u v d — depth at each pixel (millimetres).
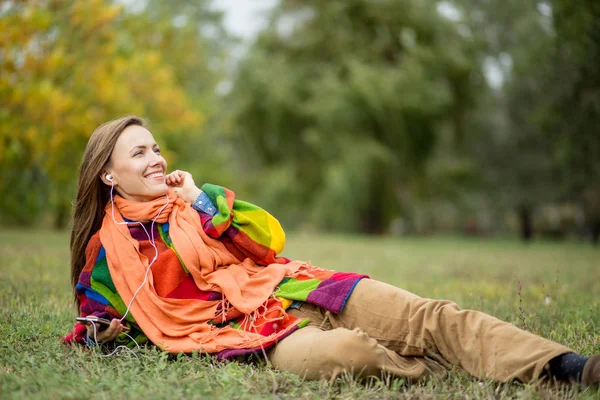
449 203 26500
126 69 12609
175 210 3012
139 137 3037
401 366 2539
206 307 2830
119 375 2424
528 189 22188
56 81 10508
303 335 2605
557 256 10203
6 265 5707
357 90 18453
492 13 19812
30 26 9164
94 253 2900
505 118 22094
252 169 22203
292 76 20031
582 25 9352
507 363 2385
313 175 20359
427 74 19281
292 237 14742
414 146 20203
